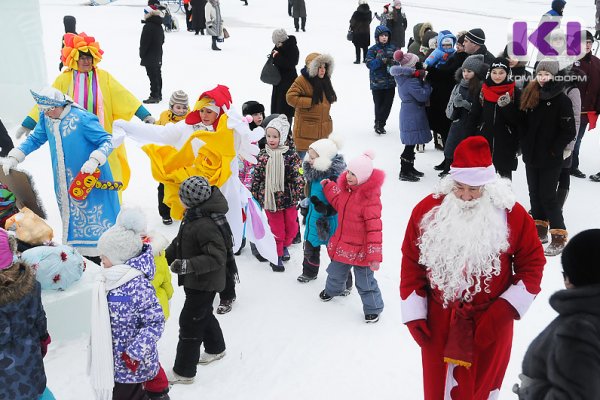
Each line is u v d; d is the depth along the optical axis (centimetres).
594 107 831
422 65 848
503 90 690
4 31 989
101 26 2191
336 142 558
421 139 846
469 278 327
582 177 873
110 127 638
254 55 1723
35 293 336
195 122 569
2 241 327
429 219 337
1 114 1028
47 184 831
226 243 434
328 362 471
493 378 347
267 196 606
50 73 1441
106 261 368
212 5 1756
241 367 464
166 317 459
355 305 555
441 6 2720
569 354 233
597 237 248
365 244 507
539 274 326
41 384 341
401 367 464
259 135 573
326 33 2152
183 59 1642
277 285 592
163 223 731
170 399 424
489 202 323
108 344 358
